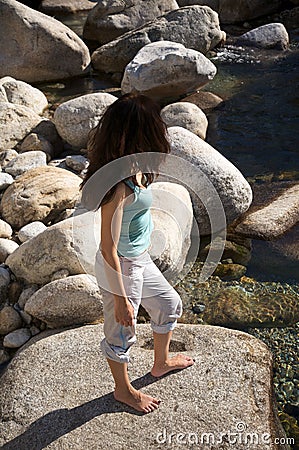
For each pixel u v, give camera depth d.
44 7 10.77
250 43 9.07
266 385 3.44
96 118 6.32
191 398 3.33
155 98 7.41
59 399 3.37
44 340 3.79
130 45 8.19
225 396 3.34
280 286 4.57
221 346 3.69
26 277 4.38
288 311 4.34
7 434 3.21
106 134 2.78
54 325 4.10
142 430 3.16
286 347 4.04
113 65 8.26
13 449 3.13
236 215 5.20
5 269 4.46
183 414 3.24
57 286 4.05
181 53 7.28
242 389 3.39
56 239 4.29
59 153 6.40
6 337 4.03
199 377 3.46
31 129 6.39
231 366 3.53
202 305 4.41
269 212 5.29
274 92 7.62
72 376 3.51
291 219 5.23
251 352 3.65
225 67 8.35
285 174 5.95
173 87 7.34
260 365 3.56
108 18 9.05
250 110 7.19
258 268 4.75
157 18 8.66
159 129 2.79
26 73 7.94
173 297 3.21
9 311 4.13
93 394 3.38
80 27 10.16
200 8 8.64
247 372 3.50
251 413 3.26
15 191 5.18
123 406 3.29
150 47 7.59
